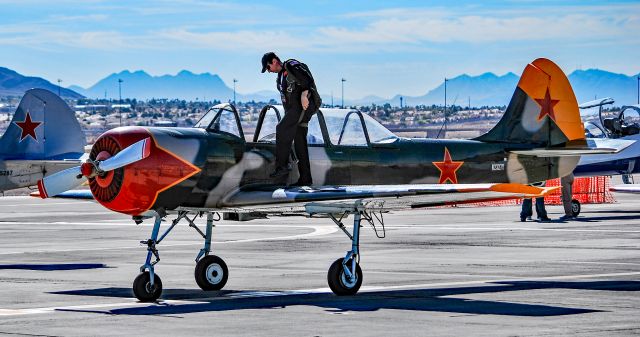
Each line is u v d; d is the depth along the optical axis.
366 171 26.42
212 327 18.64
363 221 48.34
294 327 18.56
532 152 30.66
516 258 30.89
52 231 44.62
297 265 29.69
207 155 23.48
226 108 24.48
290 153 24.78
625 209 55.91
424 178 27.83
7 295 23.36
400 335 17.64
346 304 21.47
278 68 24.48
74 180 24.00
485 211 55.91
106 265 30.19
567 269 27.75
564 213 52.69
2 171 53.56
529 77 31.25
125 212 23.20
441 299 22.02
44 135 54.94
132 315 20.16
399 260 30.59
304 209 23.92
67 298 22.83
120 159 22.34
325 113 26.11
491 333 17.67
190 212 24.50
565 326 18.30
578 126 31.91
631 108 59.19
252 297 22.81
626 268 27.92
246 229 44.22
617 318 19.14
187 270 28.66
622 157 58.31
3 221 51.53
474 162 29.39
